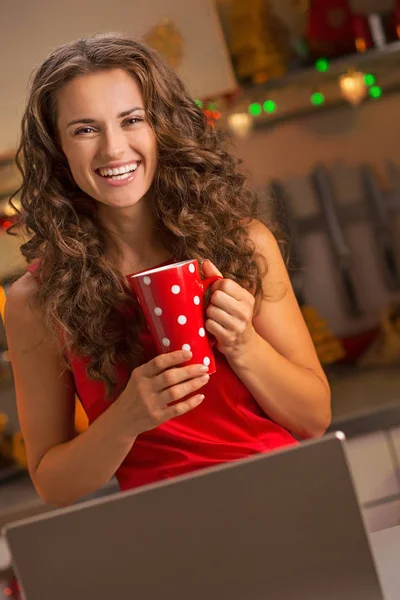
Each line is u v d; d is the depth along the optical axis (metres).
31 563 0.84
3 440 3.19
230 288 1.15
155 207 1.36
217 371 1.32
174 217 1.34
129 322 1.33
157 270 1.09
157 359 1.12
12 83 2.95
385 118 3.67
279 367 1.30
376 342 3.50
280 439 1.34
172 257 1.38
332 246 3.67
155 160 1.29
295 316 1.41
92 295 1.32
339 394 3.04
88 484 1.29
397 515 2.68
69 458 1.29
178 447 1.32
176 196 1.35
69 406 1.42
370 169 3.69
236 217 1.38
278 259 1.43
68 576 0.84
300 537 0.84
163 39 2.98
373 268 3.69
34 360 1.38
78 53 1.25
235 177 1.43
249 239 1.39
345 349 3.55
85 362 1.35
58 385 1.39
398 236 3.68
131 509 0.84
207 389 1.32
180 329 1.11
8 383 3.32
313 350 1.43
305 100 3.57
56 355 1.37
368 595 0.84
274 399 1.32
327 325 3.67
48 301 1.32
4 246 3.45
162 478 1.31
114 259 1.37
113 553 0.84
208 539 0.84
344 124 3.68
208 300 1.16
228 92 3.05
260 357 1.28
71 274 1.33
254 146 3.69
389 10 3.24
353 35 3.28
